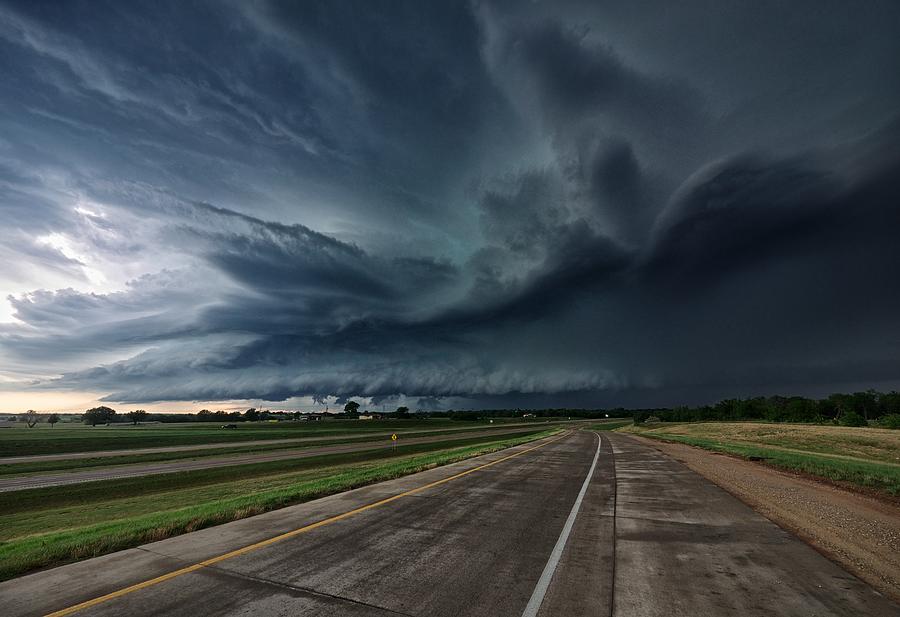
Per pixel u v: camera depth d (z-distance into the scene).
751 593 5.12
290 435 85.25
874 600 4.97
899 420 63.03
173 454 46.44
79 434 93.38
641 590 5.18
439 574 5.62
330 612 4.50
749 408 111.12
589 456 23.30
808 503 10.49
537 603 4.79
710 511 9.50
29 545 7.17
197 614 4.41
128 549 6.48
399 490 11.72
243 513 8.65
